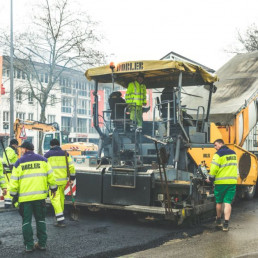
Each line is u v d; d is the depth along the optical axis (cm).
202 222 845
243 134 1086
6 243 657
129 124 881
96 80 934
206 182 826
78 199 872
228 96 1122
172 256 585
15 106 4544
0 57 1786
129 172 802
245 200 1200
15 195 610
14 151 1046
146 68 838
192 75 920
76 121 5647
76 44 3175
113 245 645
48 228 771
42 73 4819
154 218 814
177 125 830
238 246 642
